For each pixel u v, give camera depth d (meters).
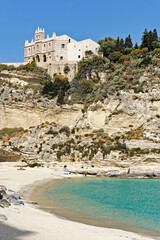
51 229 24.22
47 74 119.69
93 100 106.31
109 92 103.94
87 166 88.88
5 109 107.50
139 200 46.09
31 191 50.78
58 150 93.88
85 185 63.28
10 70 116.00
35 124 107.81
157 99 97.25
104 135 95.06
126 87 103.31
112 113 99.81
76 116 107.25
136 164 85.00
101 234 24.58
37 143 98.25
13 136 101.62
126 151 86.75
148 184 66.56
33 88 112.75
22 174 74.69
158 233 27.44
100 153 88.44
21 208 32.59
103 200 45.22
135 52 115.38
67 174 82.88
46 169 87.50
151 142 87.12
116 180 74.44
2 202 31.73
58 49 122.81
